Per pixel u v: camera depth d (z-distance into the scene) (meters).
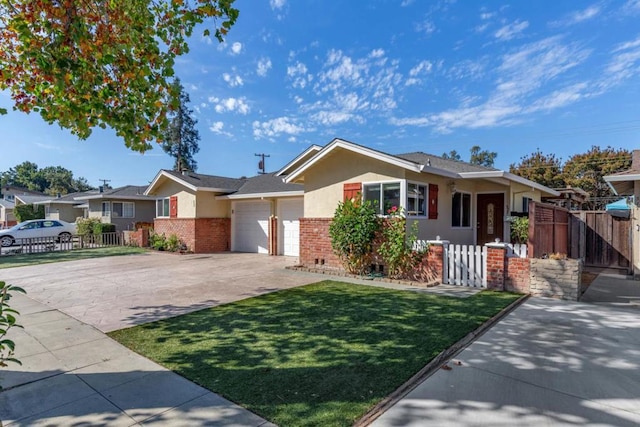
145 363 3.95
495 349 4.33
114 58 4.17
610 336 4.78
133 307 6.46
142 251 16.72
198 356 4.12
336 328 5.08
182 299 7.06
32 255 15.58
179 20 4.55
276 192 14.73
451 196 11.62
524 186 13.19
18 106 4.34
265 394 3.21
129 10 4.28
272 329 5.08
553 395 3.22
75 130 4.77
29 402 3.12
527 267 7.45
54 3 3.74
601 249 10.94
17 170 66.12
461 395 3.21
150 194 18.88
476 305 6.31
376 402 3.07
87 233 22.34
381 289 7.88
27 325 5.40
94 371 3.75
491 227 12.96
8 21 3.98
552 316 5.76
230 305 6.52
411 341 4.51
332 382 3.43
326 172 11.11
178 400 3.13
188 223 16.58
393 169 9.65
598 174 30.34
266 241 16.03
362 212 9.61
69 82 3.90
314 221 11.31
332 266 10.84
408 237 9.27
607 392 3.27
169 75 4.73
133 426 2.74
